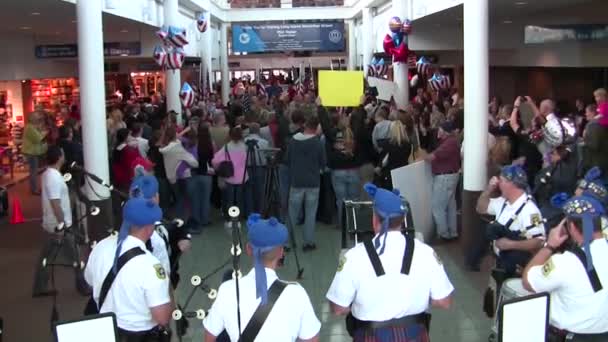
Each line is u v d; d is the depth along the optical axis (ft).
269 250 12.63
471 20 29.66
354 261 14.06
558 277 14.24
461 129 38.88
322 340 22.98
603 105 27.12
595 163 26.17
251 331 12.37
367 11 82.64
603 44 46.62
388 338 13.83
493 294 20.35
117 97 75.97
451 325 23.97
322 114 38.11
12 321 25.46
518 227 19.93
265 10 104.63
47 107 69.21
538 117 32.60
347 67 112.47
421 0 50.26
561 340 14.51
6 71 59.41
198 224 37.70
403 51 54.54
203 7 77.97
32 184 51.55
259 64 115.96
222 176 36.99
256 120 43.83
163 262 17.16
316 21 105.29
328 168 37.63
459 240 34.88
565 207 14.64
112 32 61.46
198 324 24.13
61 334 13.25
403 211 14.14
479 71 29.84
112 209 32.35
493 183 23.11
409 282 13.87
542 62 55.62
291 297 12.59
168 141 36.94
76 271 27.30
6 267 32.76
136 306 14.92
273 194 32.30
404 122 37.52
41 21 49.78
